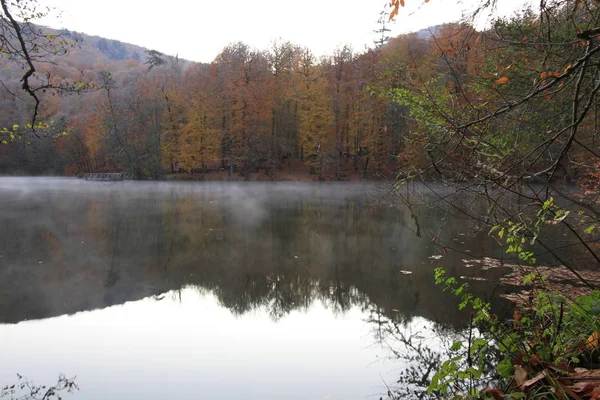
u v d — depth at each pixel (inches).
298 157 1859.0
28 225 642.2
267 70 1728.6
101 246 501.7
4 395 176.7
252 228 618.2
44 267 408.8
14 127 257.9
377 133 1275.8
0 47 231.5
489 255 406.0
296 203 941.8
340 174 1605.6
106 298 317.7
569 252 371.2
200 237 550.9
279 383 185.6
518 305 235.5
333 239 531.2
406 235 536.7
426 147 156.3
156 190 1315.2
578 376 96.0
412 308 279.4
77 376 194.2
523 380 101.7
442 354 207.5
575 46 145.9
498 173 141.8
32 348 225.8
